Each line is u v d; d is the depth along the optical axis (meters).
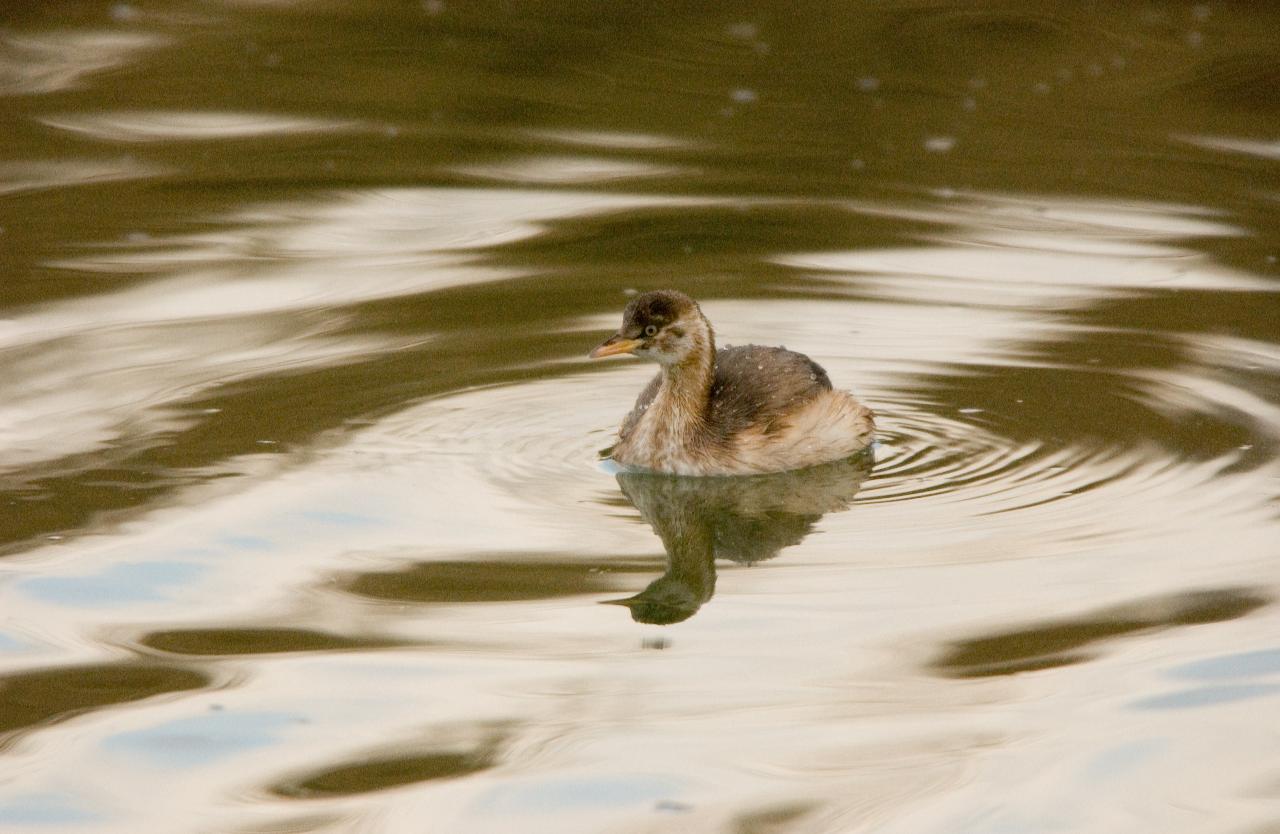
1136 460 14.93
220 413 15.93
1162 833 9.55
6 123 23.89
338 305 18.70
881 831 9.58
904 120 24.25
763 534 13.89
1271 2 28.00
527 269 19.78
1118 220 21.30
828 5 28.31
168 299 18.78
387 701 11.07
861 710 10.96
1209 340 17.78
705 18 27.81
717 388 15.88
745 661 11.66
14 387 16.41
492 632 12.07
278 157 23.06
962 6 28.11
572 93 25.25
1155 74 25.42
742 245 20.50
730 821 9.70
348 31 27.42
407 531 13.73
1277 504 13.90
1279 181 22.27
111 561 12.99
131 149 23.22
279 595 12.53
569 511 14.30
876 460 15.33
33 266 19.64
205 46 26.84
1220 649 11.59
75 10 28.09
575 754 10.42
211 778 10.15
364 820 9.71
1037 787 10.02
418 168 22.84
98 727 10.70
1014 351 17.64
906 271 19.81
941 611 12.31
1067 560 13.06
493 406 16.38
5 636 11.84
